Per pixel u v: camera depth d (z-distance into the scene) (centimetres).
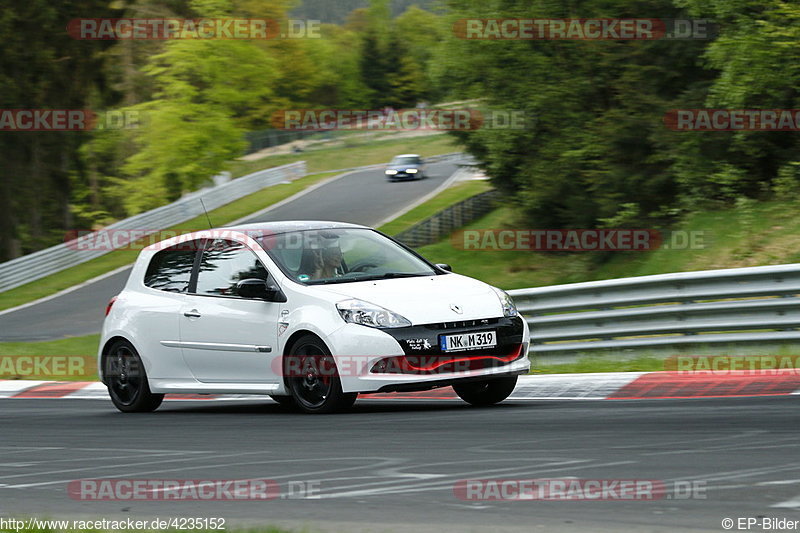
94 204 19925
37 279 12294
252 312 3045
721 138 8212
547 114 10375
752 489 1546
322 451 2173
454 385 2895
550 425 2372
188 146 16625
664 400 2800
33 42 16712
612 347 4106
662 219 9306
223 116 16950
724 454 1856
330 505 1598
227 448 2319
